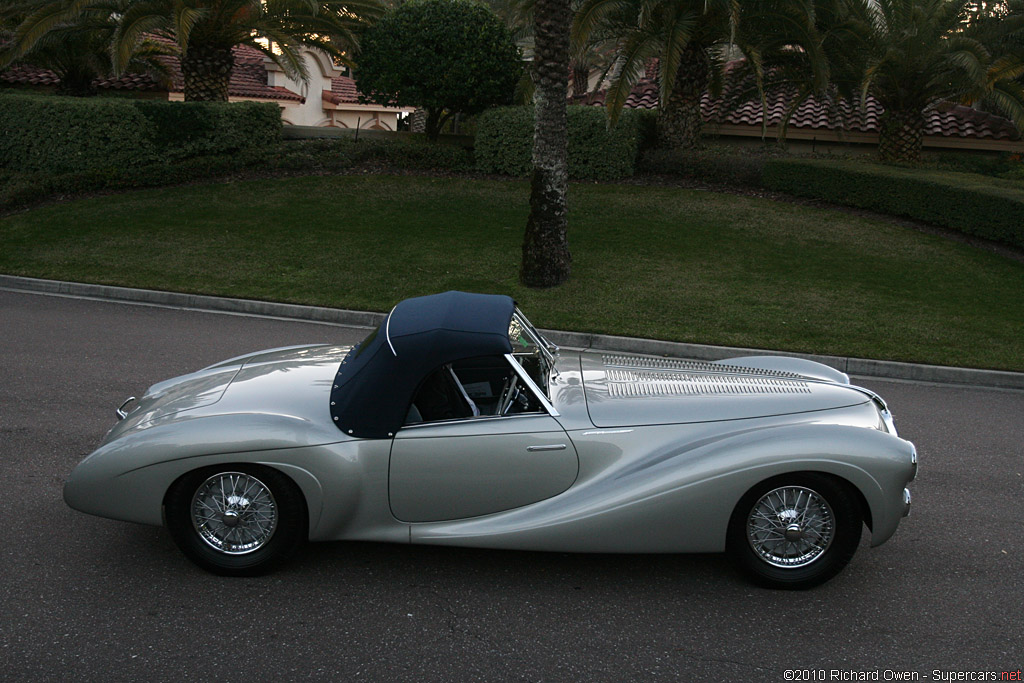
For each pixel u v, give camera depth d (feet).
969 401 27.09
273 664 11.43
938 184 50.67
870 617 13.02
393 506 14.06
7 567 13.96
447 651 11.87
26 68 81.15
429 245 46.29
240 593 13.42
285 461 13.52
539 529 13.70
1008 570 14.67
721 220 52.49
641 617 12.92
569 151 61.46
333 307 36.68
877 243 48.39
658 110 68.13
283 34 59.82
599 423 14.23
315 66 96.58
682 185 60.90
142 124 58.39
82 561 14.29
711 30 58.39
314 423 14.10
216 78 63.72
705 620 12.87
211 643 11.92
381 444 13.85
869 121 72.13
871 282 41.55
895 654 12.00
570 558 14.97
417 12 61.67
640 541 13.69
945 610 13.26
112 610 12.75
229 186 58.39
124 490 13.56
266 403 14.80
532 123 60.75
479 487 14.02
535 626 12.61
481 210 53.93
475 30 61.62
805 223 52.06
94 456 13.79
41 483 17.35
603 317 35.55
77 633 12.07
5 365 26.40
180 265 42.42
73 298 38.11
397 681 11.12
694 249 46.60
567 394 14.98
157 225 49.52
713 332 33.88
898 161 60.80
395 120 117.39
